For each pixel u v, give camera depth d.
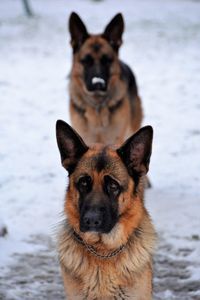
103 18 27.53
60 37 23.80
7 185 9.63
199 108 14.59
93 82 9.05
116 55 9.55
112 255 4.80
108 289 4.83
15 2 30.56
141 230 4.99
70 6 30.47
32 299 5.80
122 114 9.39
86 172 4.74
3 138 12.41
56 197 9.00
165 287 6.08
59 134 4.89
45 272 6.48
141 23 26.44
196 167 10.48
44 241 7.38
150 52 21.28
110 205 4.71
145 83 17.16
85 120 9.36
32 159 11.06
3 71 18.77
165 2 32.06
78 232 4.84
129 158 4.86
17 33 24.38
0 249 7.05
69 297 4.96
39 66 19.45
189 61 19.84
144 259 4.89
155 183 9.71
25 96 15.94
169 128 13.02
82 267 4.84
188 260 6.73
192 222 7.87
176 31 24.72
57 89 16.66
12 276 6.36
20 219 8.13
